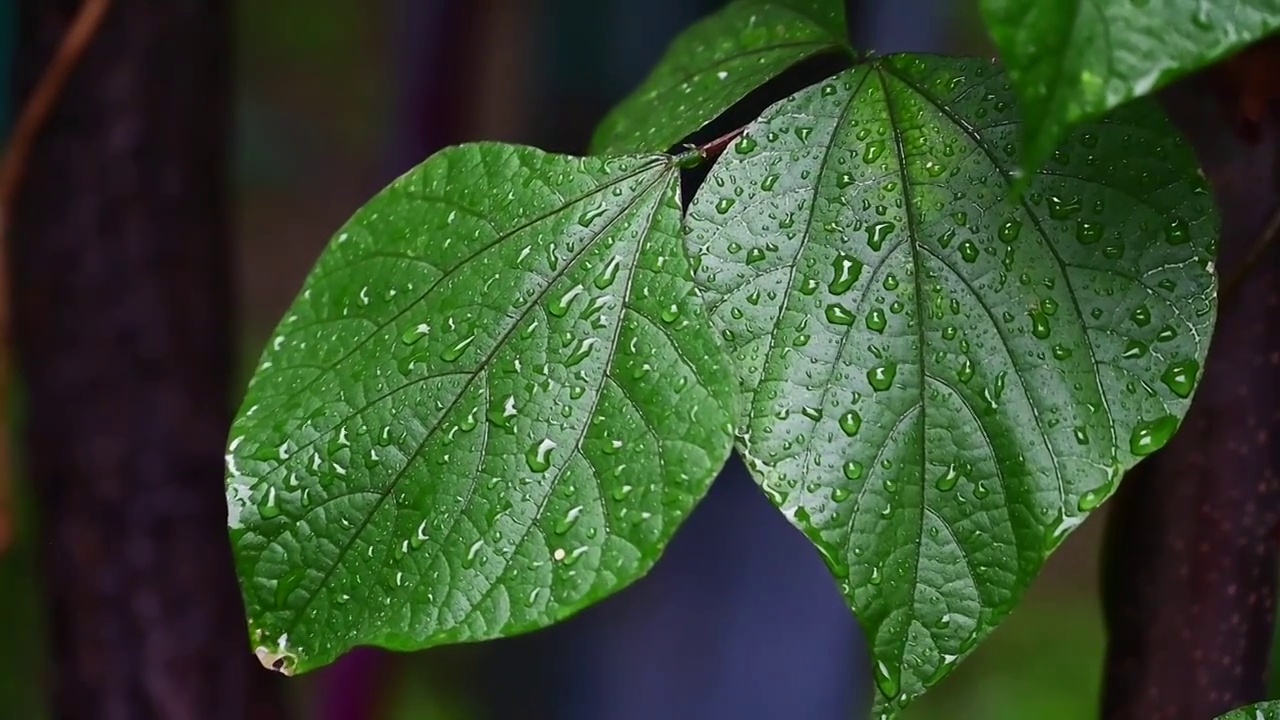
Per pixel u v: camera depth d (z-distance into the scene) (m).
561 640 1.67
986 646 2.36
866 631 0.76
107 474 1.16
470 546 0.76
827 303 0.77
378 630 0.76
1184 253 0.77
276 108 3.17
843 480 0.76
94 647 1.19
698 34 0.87
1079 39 0.72
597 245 0.78
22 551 1.84
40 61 1.11
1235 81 0.83
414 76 1.40
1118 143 0.77
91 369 1.14
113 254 1.13
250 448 0.78
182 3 1.12
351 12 3.14
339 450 0.77
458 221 0.79
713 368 0.76
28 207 1.13
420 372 0.78
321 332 0.79
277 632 0.77
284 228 3.14
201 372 1.18
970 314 0.77
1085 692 2.22
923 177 0.78
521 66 1.65
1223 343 0.85
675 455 0.76
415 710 1.97
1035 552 0.76
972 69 0.78
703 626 1.54
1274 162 0.84
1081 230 0.77
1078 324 0.77
